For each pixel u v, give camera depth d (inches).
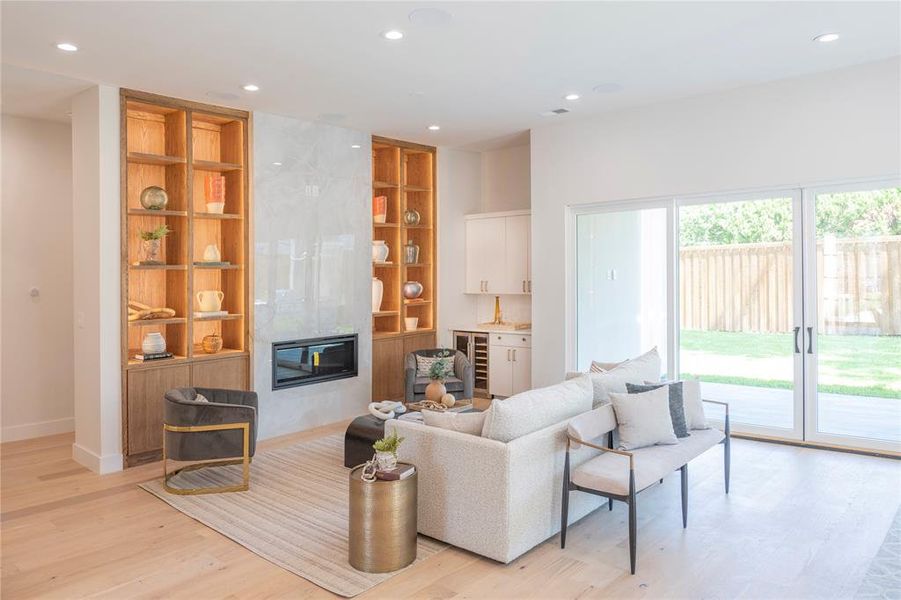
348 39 156.0
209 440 167.3
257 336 223.1
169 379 201.9
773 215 207.3
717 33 157.1
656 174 225.1
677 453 141.3
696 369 224.8
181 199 208.2
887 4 141.3
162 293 216.8
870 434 192.9
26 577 121.6
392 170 282.7
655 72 187.8
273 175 227.9
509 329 282.0
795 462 186.9
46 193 234.5
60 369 237.9
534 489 128.9
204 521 148.6
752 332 213.0
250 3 134.6
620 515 149.9
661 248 229.0
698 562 125.0
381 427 181.5
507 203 304.7
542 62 176.1
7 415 225.3
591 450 146.3
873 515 146.8
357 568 123.5
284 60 170.7
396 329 284.2
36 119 230.8
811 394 201.9
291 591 115.6
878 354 190.7
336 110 223.9
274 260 228.2
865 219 191.5
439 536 133.6
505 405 126.9
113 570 124.4
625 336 239.8
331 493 167.5
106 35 151.6
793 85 196.5
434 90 201.5
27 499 165.0
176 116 209.9
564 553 130.0
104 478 182.9
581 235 251.3
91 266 190.9
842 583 115.7
